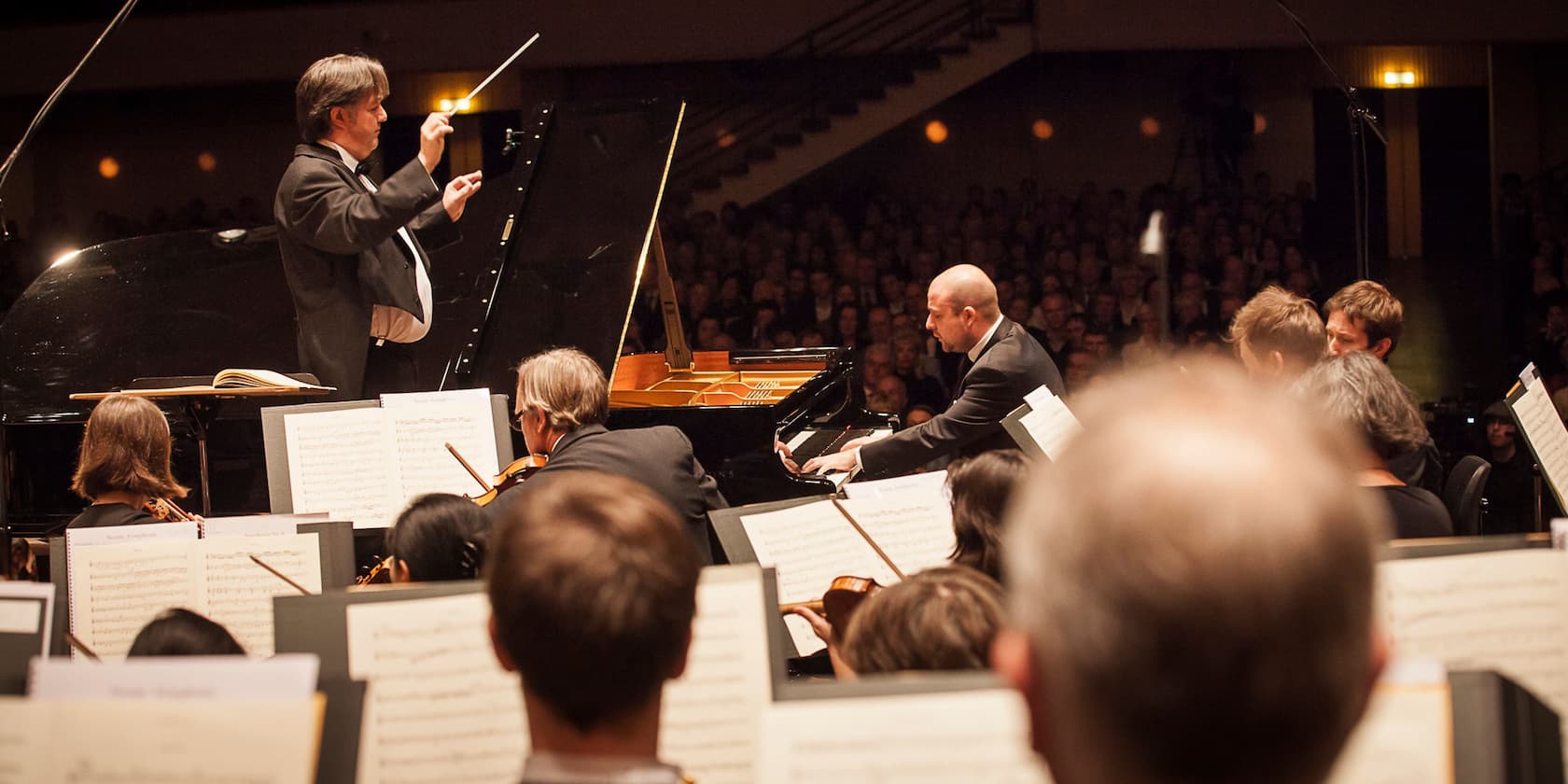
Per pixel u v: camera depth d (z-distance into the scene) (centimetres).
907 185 1520
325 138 457
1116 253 1213
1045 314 1070
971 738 149
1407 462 406
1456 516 432
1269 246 1197
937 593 217
